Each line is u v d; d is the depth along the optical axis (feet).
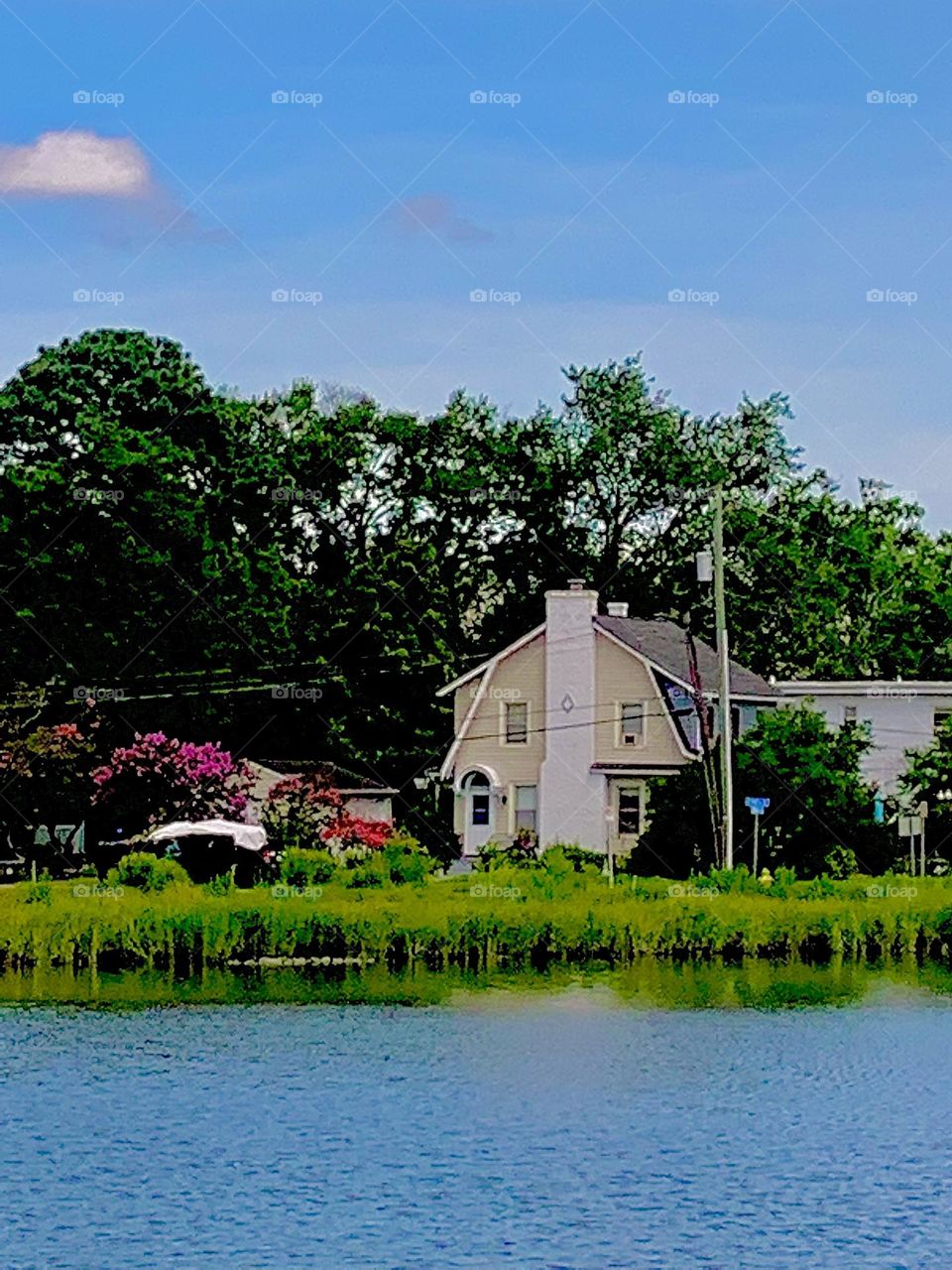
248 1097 142.20
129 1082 147.43
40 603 306.96
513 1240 109.50
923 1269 105.50
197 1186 119.14
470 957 212.43
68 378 330.75
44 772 287.28
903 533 403.13
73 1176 121.19
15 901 214.69
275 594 329.52
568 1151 127.13
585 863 262.26
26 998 187.01
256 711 333.21
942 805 278.05
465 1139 129.80
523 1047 161.58
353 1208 114.83
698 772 260.42
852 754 259.19
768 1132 131.95
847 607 393.91
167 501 313.73
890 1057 157.99
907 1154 126.82
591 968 209.36
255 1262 106.11
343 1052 159.43
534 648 310.45
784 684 321.93
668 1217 113.60
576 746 306.14
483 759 311.68
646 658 302.25
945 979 203.00
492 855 264.31
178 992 190.70
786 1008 182.29
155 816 274.16
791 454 378.94
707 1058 156.97
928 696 319.47
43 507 307.58
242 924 210.38
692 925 217.15
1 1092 144.05
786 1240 109.70
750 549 371.15
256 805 304.30
